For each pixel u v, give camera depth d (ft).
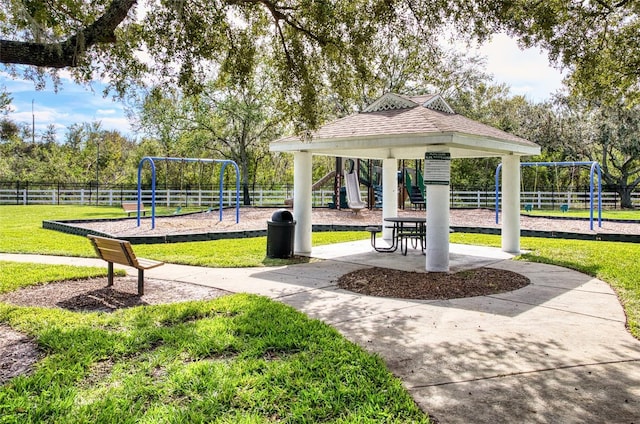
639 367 13.03
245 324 16.38
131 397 10.72
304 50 28.48
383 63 28.37
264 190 108.17
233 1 24.81
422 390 11.43
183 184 121.19
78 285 24.00
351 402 10.55
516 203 36.91
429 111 32.68
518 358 13.70
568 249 38.24
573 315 18.62
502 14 23.73
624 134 98.58
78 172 138.31
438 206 28.02
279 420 9.81
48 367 12.39
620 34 31.48
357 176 77.15
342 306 20.01
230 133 99.66
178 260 32.14
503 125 114.21
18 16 19.34
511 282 25.18
